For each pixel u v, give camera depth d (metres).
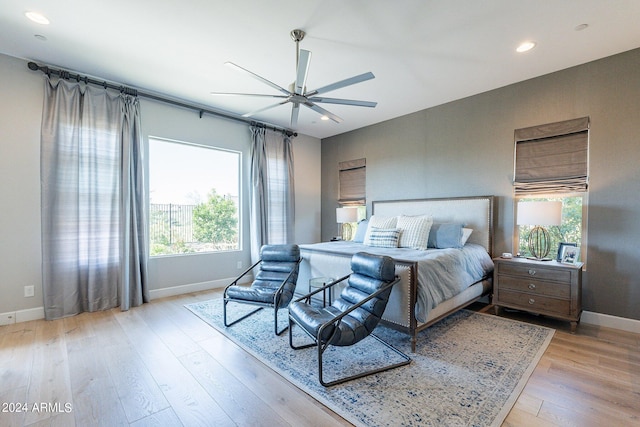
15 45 2.92
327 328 2.08
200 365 2.32
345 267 3.27
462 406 1.81
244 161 5.11
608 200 3.09
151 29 2.64
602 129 3.13
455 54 3.05
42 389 1.99
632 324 2.96
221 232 4.91
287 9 2.37
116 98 3.68
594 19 2.47
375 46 2.90
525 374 2.16
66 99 3.34
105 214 3.59
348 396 1.92
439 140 4.47
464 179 4.20
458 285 3.04
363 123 5.37
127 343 2.70
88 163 3.48
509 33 2.69
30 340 2.73
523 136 3.65
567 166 3.35
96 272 3.53
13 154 3.14
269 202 5.36
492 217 3.88
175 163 4.43
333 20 2.51
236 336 2.87
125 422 1.69
